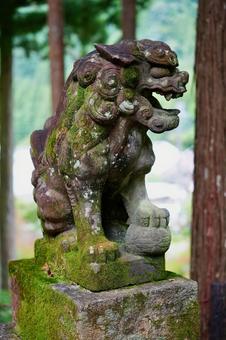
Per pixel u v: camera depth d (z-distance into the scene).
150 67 2.40
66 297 2.42
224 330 3.60
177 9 11.29
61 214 2.65
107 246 2.45
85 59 2.49
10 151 7.14
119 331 2.43
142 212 2.55
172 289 2.53
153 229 2.53
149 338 2.50
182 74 2.42
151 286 2.52
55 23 5.29
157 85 2.39
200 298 3.84
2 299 5.84
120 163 2.49
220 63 3.76
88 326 2.36
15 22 6.85
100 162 2.44
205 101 3.82
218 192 3.79
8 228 7.13
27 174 13.09
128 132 2.46
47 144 2.69
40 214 2.74
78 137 2.46
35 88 13.89
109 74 2.36
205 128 3.83
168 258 9.02
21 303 2.81
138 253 2.55
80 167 2.45
